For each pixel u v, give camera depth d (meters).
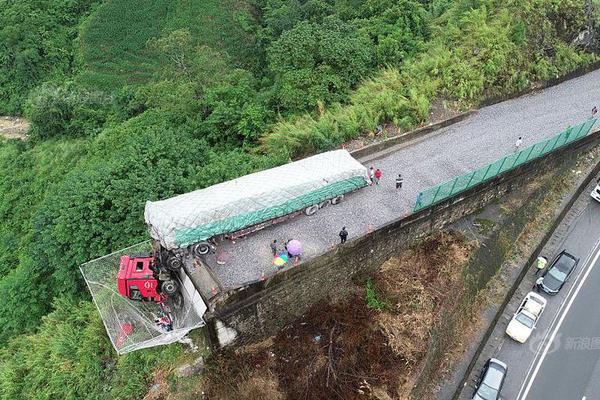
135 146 25.72
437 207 22.27
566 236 27.64
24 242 35.44
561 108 29.91
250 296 17.75
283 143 25.97
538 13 32.00
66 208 23.66
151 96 36.44
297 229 20.81
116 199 23.22
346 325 19.73
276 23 44.22
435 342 20.33
